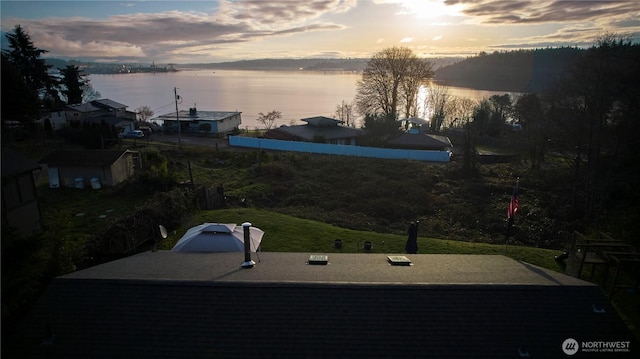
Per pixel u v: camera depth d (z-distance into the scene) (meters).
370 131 60.78
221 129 66.12
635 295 15.32
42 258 13.30
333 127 60.56
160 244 20.25
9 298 11.02
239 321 9.40
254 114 116.62
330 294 10.03
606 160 30.88
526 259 20.00
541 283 10.54
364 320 9.44
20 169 20.69
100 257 16.62
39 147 43.91
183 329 9.23
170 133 64.75
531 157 41.53
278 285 10.23
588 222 28.25
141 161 37.69
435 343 9.00
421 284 10.30
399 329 9.27
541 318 9.52
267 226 23.75
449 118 85.31
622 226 19.53
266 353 8.80
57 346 8.92
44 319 9.48
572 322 9.45
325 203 31.81
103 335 9.12
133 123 63.97
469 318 9.50
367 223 26.98
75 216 25.17
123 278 10.52
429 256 14.52
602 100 29.11
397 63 72.31
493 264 13.20
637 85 27.97
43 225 21.73
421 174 38.75
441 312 9.65
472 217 29.30
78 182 31.80
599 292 10.20
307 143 49.97
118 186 30.92
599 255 16.30
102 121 50.12
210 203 27.69
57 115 60.72
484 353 8.82
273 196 32.84
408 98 75.38
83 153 32.81
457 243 22.22
